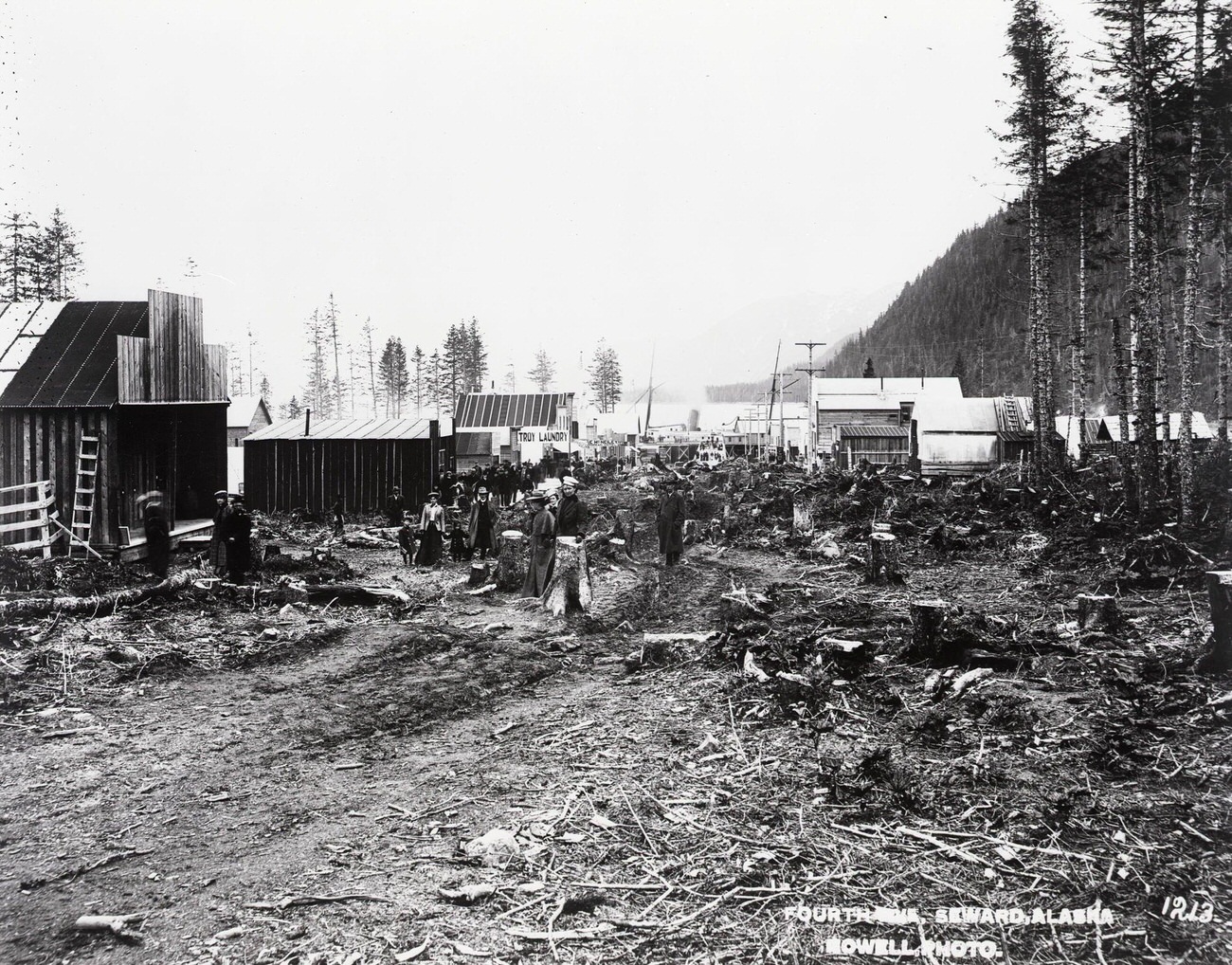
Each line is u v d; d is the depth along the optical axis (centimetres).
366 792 551
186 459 2003
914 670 791
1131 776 529
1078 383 3528
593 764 586
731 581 1500
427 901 401
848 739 614
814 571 1608
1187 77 1881
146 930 381
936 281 17088
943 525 1912
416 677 853
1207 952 348
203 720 709
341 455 2769
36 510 1512
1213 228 2242
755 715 680
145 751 635
